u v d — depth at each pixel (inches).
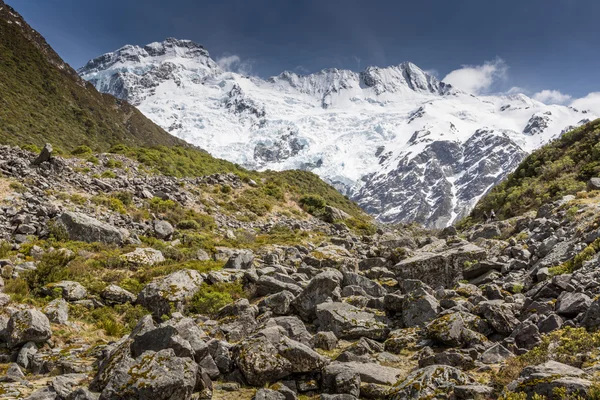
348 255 883.4
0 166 1136.8
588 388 250.2
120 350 369.4
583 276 481.7
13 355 440.1
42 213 962.1
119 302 631.2
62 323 532.1
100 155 1984.5
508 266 662.5
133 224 1115.9
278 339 391.9
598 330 357.4
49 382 373.7
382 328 479.5
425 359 378.0
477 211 1996.8
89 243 920.9
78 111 4409.5
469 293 557.9
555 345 343.0
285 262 900.0
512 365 338.3
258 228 1574.8
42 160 1272.1
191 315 588.1
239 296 646.5
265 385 356.8
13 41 4734.3
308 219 1942.7
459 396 299.1
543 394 264.7
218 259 993.5
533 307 458.0
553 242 679.7
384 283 678.5
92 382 347.6
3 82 3757.4
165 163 2348.7
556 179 1521.9
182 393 302.5
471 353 382.9
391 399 319.3
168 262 892.6
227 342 434.3
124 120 6053.2
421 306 493.4
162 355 322.3
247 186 2073.1
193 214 1419.8
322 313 505.0
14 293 600.7
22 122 3253.0
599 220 658.8
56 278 659.4
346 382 335.0
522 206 1508.4
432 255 717.3
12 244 828.6
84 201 1147.9
